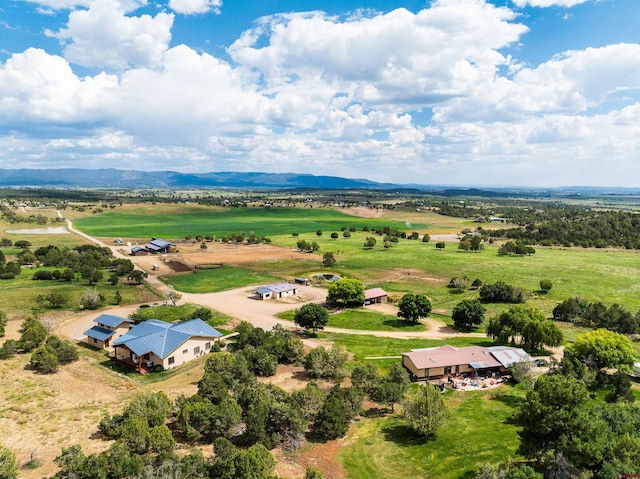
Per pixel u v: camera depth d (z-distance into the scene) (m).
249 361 72.88
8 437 50.62
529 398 45.94
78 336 90.81
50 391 63.62
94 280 135.50
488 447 50.59
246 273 159.50
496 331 90.88
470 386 70.56
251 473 40.69
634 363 72.25
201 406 52.47
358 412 60.19
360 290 120.25
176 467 41.69
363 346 88.75
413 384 71.00
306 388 58.06
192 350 79.81
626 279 142.38
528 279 144.62
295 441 51.38
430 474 46.38
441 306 122.44
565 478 39.59
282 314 110.94
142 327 83.38
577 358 71.75
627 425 46.19
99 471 41.22
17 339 85.06
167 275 154.50
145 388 66.56
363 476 46.25
